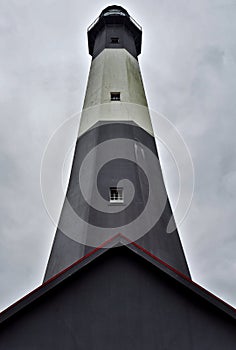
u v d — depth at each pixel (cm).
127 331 1205
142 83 2689
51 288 1249
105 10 3219
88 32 3138
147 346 1187
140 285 1275
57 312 1227
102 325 1212
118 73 2534
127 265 1302
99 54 2825
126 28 3062
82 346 1179
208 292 1264
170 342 1196
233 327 1227
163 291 1270
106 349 1176
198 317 1238
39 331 1198
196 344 1198
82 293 1256
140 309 1239
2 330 1197
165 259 1577
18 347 1171
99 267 1297
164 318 1230
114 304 1244
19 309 1218
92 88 2516
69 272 1273
